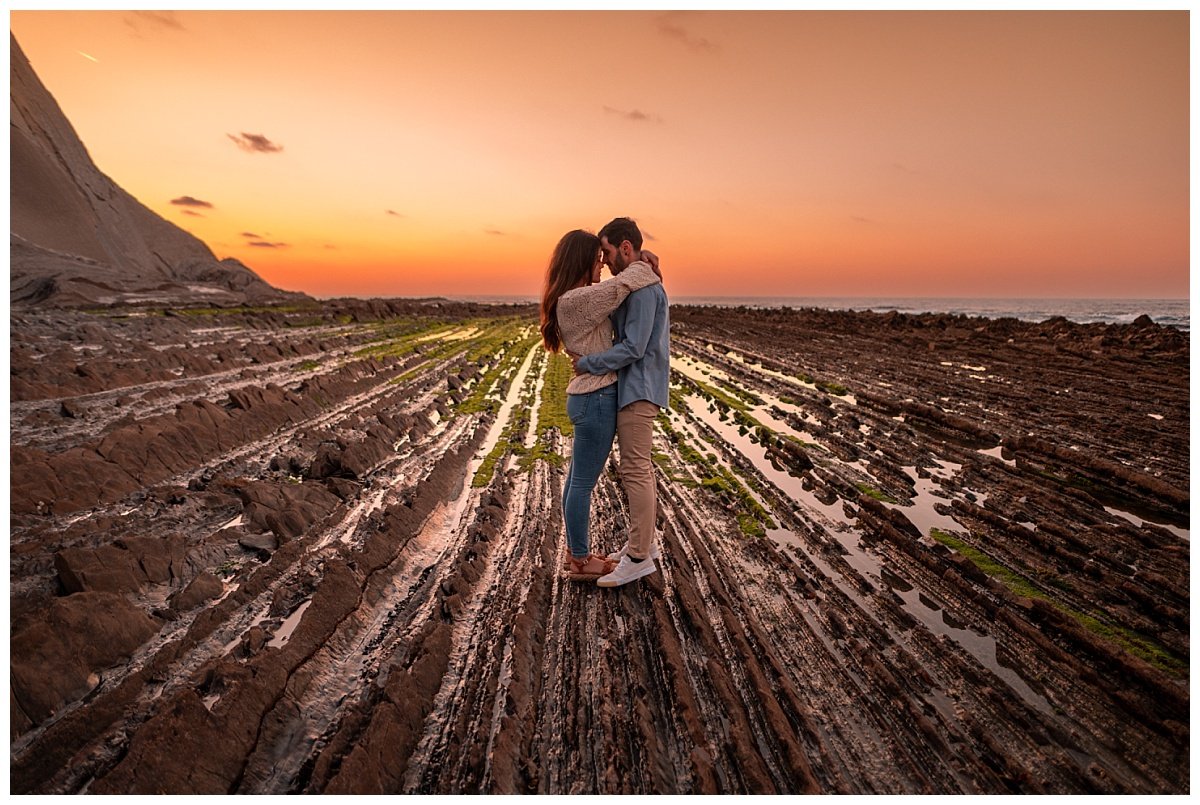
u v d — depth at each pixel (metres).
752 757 2.52
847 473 7.00
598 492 6.27
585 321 3.60
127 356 12.34
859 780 2.49
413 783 2.43
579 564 4.14
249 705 2.67
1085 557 4.75
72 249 56.94
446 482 6.38
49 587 3.55
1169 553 4.70
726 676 3.08
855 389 12.73
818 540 5.06
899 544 4.98
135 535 4.51
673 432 9.10
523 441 8.54
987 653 3.45
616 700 2.90
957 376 14.32
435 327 35.12
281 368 13.99
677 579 4.09
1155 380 12.94
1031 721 2.86
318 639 3.30
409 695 2.81
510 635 3.45
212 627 3.48
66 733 2.51
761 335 28.78
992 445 8.48
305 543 4.60
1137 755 2.65
